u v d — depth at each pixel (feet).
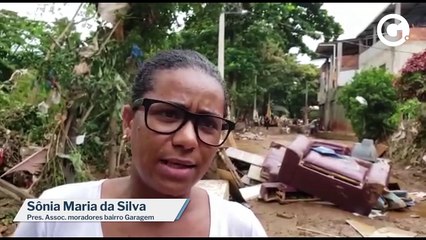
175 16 19.53
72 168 17.67
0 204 17.40
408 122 43.01
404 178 35.37
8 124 22.24
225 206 3.37
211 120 3.05
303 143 25.71
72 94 17.06
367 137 52.01
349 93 53.98
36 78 16.96
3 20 27.53
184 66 3.08
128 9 17.78
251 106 89.45
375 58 69.05
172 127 2.96
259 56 67.97
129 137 3.24
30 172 17.60
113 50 17.72
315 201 23.70
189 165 3.00
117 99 17.28
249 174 28.32
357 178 22.75
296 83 110.32
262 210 22.30
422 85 37.40
